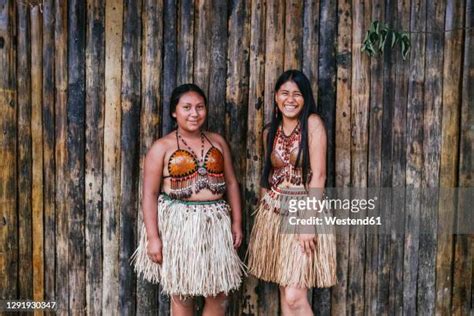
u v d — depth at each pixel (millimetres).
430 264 3080
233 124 2936
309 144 2545
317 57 2916
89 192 2967
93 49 2889
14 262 2992
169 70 2898
